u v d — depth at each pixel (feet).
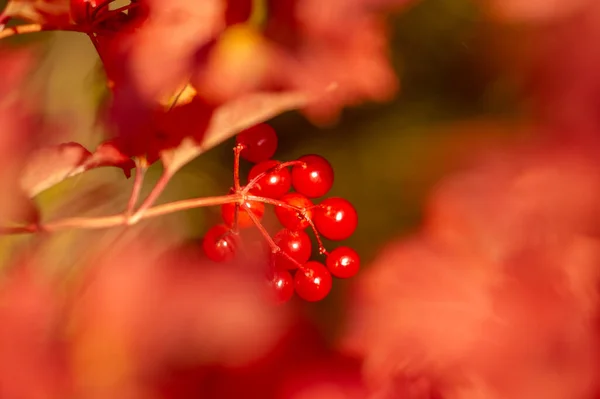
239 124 1.06
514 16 1.03
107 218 1.05
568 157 1.03
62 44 1.08
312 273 1.09
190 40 1.05
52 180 1.04
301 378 1.08
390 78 1.08
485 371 1.05
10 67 1.07
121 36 1.06
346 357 1.09
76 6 1.05
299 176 1.09
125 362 1.09
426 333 1.06
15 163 1.03
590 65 1.02
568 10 1.02
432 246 1.07
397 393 1.06
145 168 1.05
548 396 1.03
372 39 1.07
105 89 1.07
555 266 1.04
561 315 1.03
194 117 1.05
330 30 1.07
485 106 1.06
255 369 1.09
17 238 1.09
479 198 1.06
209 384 1.09
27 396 1.07
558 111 1.03
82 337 1.09
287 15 1.06
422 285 1.07
